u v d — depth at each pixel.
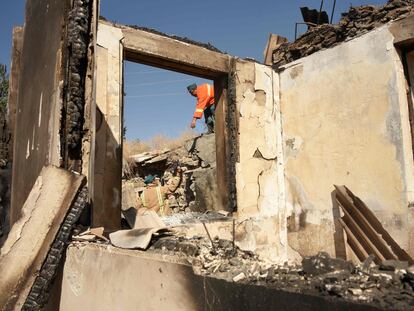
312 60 4.80
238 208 4.53
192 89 8.12
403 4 3.94
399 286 1.26
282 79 5.22
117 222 3.52
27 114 4.06
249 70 4.93
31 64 4.11
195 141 8.15
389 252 3.26
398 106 3.81
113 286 2.14
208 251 2.04
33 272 2.62
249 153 4.76
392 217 3.79
